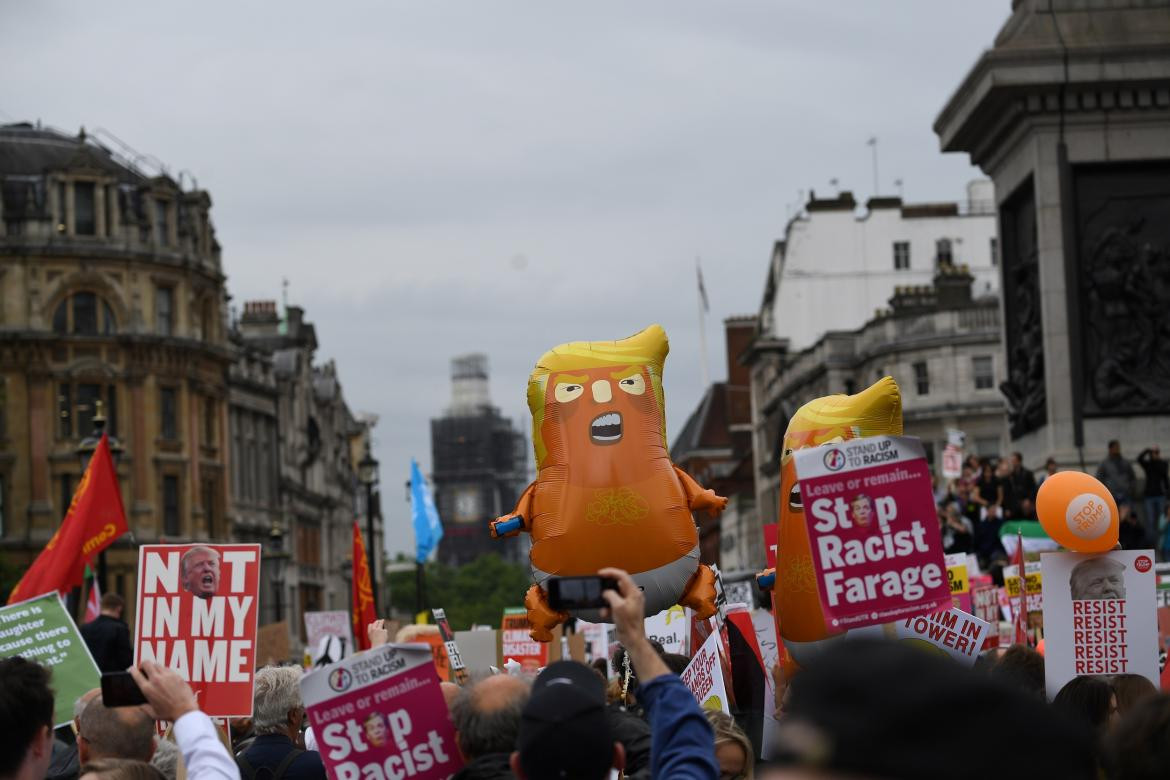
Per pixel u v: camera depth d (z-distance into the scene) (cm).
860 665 298
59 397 10288
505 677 878
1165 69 3762
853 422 1491
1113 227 3816
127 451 10400
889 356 11112
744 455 15938
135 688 795
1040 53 3775
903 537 1080
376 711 926
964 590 2264
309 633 3691
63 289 10331
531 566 1417
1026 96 3838
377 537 15738
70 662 1548
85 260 10350
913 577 1078
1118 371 3772
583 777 689
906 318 11112
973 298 11612
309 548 13738
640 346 1449
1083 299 3816
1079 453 3772
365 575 3709
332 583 14375
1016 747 291
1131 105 3812
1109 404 3772
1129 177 3838
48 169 10375
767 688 1638
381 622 1070
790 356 13012
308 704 928
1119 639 1407
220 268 11394
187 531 10675
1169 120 3822
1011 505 3738
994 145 4134
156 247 10600
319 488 14138
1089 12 3856
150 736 1010
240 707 1199
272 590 12181
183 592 1207
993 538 3788
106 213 10475
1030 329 3956
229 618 1206
